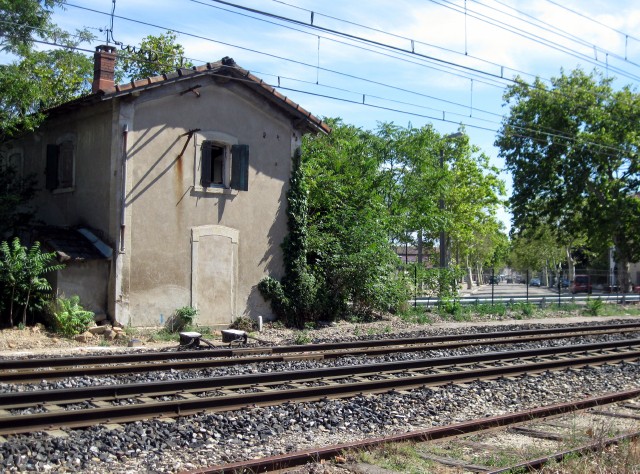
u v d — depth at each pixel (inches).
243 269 805.2
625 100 1689.2
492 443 296.4
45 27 842.2
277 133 845.8
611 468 253.1
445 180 1274.6
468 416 361.7
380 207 975.0
